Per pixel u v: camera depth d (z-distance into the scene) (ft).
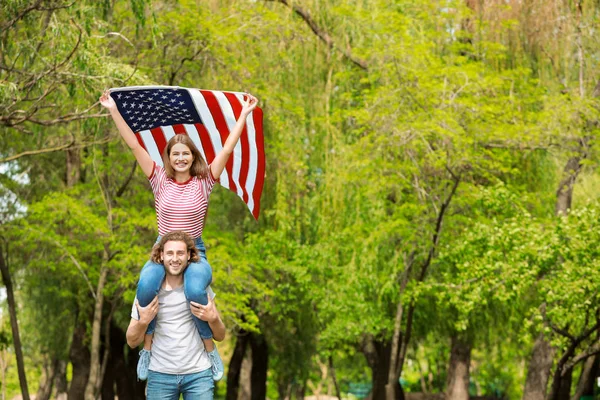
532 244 68.03
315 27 90.94
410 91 77.30
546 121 77.87
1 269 82.94
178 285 26.07
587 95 84.94
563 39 84.28
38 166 93.97
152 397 26.40
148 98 29.19
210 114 29.89
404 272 81.56
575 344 73.67
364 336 109.91
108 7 59.00
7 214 90.94
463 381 112.98
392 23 78.79
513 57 86.48
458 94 80.79
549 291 68.33
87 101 66.03
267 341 116.88
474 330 92.43
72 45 56.75
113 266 83.30
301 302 96.12
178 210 26.96
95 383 82.02
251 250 90.27
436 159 75.46
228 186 31.24
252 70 83.82
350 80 90.94
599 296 67.10
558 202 84.89
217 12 87.15
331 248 88.43
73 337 100.63
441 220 77.71
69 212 82.43
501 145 78.84
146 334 26.16
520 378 194.08
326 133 87.61
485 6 85.97
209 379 26.55
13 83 51.75
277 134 88.22
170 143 27.12
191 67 84.69
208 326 26.27
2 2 52.80
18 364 83.05
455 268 84.43
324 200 87.56
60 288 95.76
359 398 221.25
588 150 80.53
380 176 80.43
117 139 80.84
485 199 73.82
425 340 119.34
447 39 88.02
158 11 82.89
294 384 194.49
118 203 89.20
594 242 66.44
